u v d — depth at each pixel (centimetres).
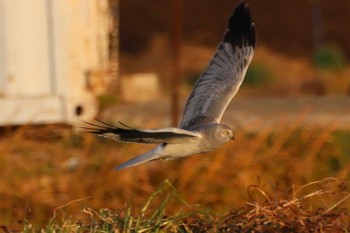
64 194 1352
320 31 4372
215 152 1445
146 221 992
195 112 960
